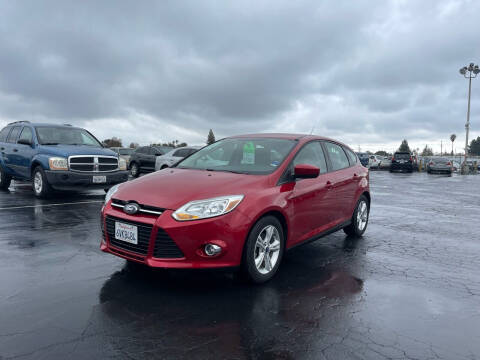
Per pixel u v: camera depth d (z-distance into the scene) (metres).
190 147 15.06
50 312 3.09
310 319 3.11
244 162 4.55
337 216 5.31
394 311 3.32
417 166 38.16
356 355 2.59
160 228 3.46
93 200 9.30
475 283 4.09
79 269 4.12
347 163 5.83
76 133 10.49
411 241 5.98
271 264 3.97
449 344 2.78
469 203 11.19
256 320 3.06
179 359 2.48
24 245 5.04
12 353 2.48
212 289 3.68
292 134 5.19
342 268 4.48
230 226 3.52
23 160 9.86
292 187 4.26
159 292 3.56
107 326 2.88
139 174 19.19
